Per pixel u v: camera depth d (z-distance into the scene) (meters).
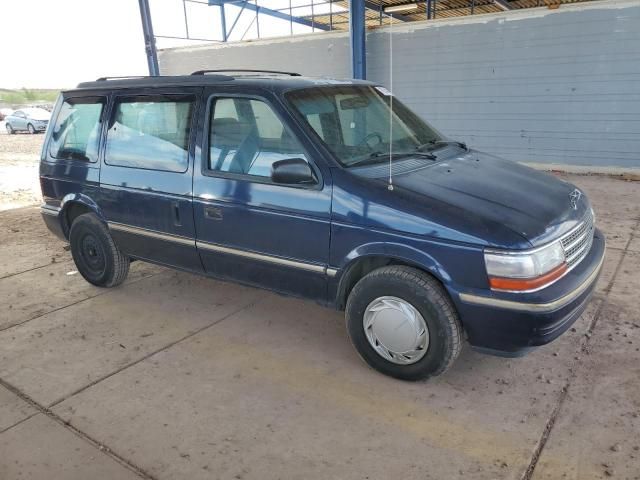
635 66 9.03
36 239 6.87
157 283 5.12
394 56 11.55
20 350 3.90
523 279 2.79
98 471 2.65
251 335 4.01
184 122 4.01
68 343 3.98
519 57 10.08
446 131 11.38
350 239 3.24
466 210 2.99
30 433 2.96
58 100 5.09
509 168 3.87
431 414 3.00
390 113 4.18
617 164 9.63
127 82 4.52
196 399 3.22
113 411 3.13
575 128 9.87
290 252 3.55
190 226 4.03
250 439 2.85
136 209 4.35
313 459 2.68
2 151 18.77
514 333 2.88
